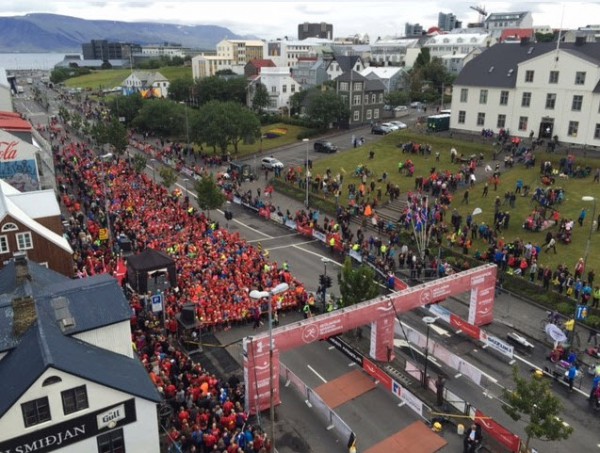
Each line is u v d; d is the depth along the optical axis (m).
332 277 43.59
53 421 20.56
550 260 43.59
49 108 140.50
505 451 25.09
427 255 45.88
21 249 35.03
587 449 25.61
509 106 74.75
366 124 100.75
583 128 68.12
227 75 147.25
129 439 22.58
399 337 35.16
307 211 59.00
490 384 30.39
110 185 60.00
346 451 25.34
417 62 139.25
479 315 36.03
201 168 77.56
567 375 29.89
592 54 69.31
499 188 58.50
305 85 143.38
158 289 37.19
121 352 23.95
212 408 25.31
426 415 27.66
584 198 32.69
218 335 34.66
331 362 32.78
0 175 53.16
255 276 38.84
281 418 27.59
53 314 22.72
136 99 112.94
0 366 21.08
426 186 59.75
